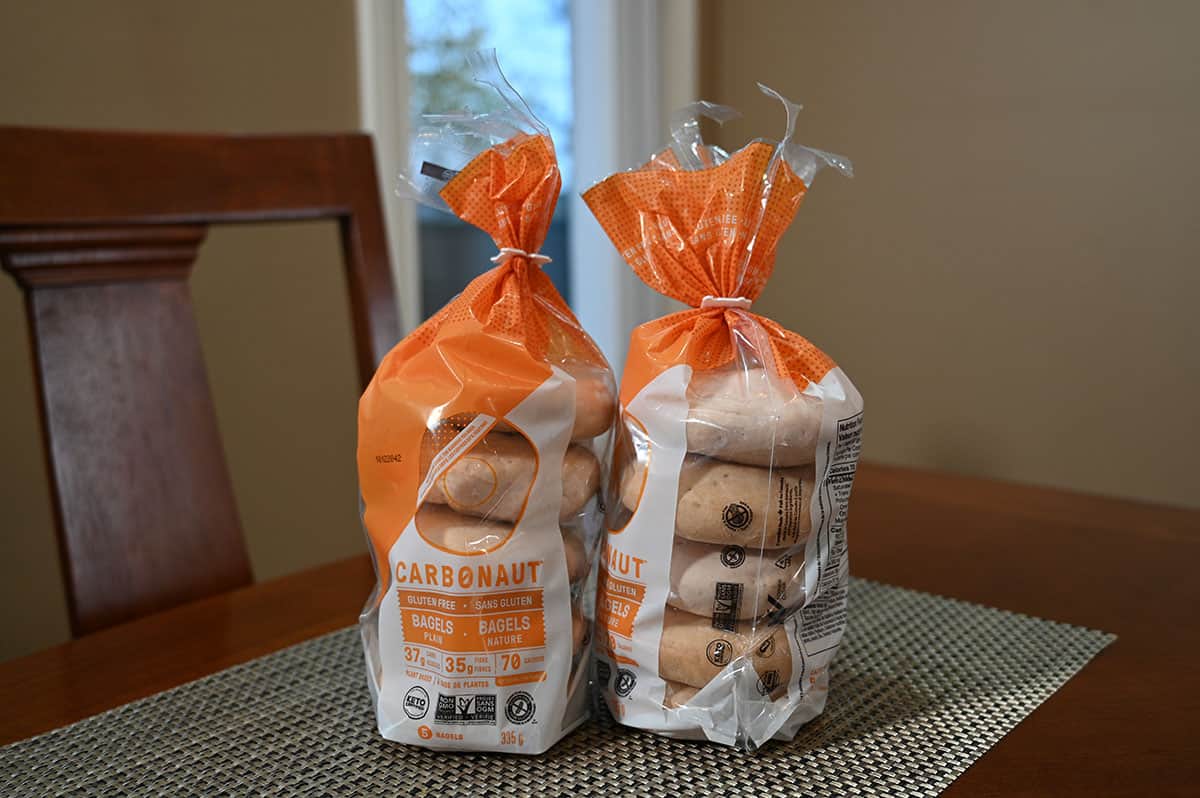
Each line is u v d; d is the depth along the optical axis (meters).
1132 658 0.73
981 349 2.43
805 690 0.61
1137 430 2.25
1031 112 2.28
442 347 0.60
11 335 1.40
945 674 0.70
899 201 2.49
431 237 2.22
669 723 0.60
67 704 0.67
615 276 2.56
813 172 0.68
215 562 0.95
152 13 1.51
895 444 2.60
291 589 0.87
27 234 0.88
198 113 1.58
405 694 0.60
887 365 2.57
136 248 0.94
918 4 2.38
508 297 0.62
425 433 0.59
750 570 0.59
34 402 1.44
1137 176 2.17
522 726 0.59
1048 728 0.62
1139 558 0.93
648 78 2.61
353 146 1.12
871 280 2.56
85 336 0.91
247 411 1.69
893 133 2.47
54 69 1.41
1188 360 2.17
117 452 0.91
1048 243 2.30
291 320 1.74
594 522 0.65
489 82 0.67
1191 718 0.64
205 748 0.60
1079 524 1.02
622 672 0.61
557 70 2.49
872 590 0.85
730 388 0.60
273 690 0.68
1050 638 0.76
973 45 2.33
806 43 2.56
